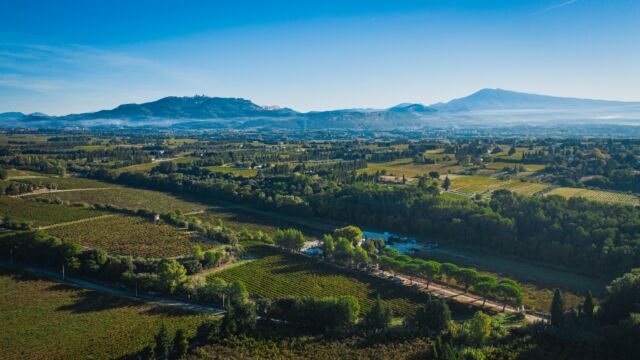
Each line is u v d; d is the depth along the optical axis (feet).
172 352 354.33
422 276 539.29
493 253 643.04
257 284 506.07
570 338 376.89
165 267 489.67
